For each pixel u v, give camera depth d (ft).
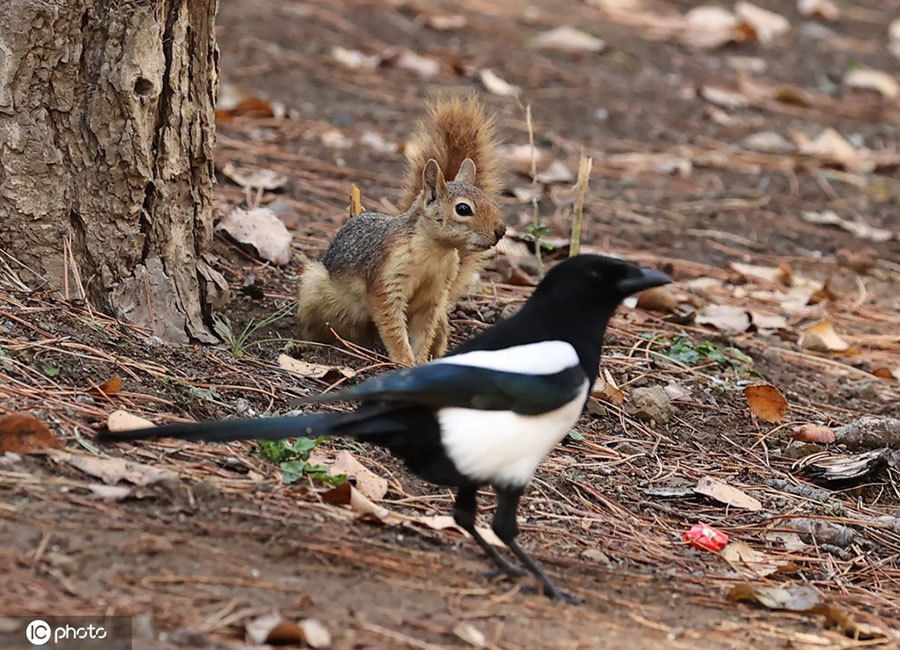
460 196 38.73
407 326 41.37
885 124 76.74
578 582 28.66
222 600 23.93
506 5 87.35
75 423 30.07
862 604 30.58
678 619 27.40
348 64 71.20
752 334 48.19
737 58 84.53
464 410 26.30
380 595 25.46
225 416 33.06
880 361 48.03
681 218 59.47
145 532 25.88
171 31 36.22
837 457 38.34
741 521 34.27
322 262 41.34
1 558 23.79
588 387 28.02
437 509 31.22
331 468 31.27
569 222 56.03
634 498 34.65
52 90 35.35
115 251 36.37
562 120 69.15
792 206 63.26
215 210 46.57
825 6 95.61
